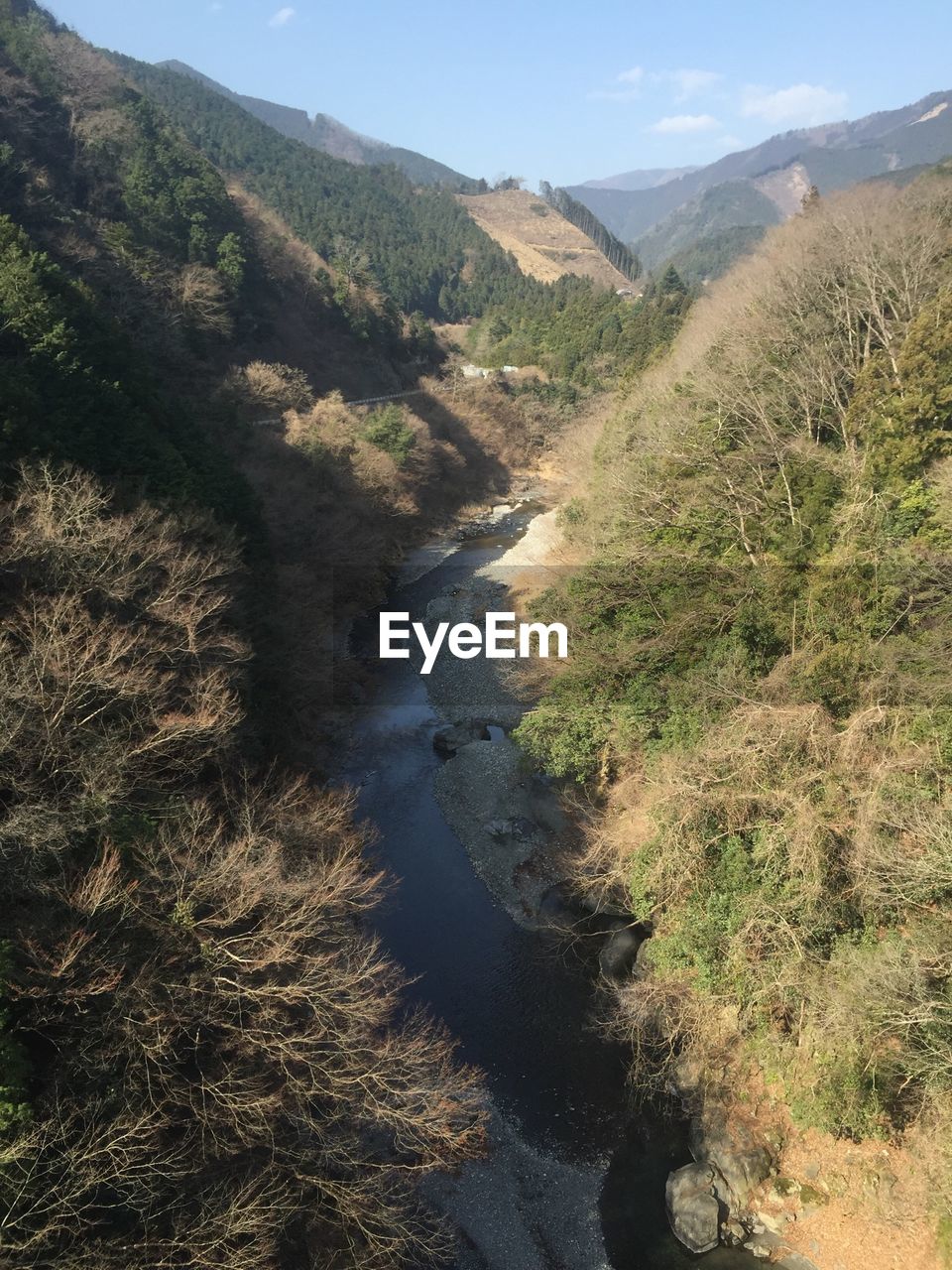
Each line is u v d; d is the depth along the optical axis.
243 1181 13.05
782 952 15.49
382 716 34.41
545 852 26.02
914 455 20.83
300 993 14.10
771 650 20.50
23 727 14.09
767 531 23.02
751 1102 16.92
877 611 19.09
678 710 20.20
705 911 16.98
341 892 18.50
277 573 30.95
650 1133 17.52
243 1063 14.03
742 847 16.75
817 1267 14.66
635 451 32.12
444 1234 15.36
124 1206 11.72
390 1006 18.06
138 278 46.44
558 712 23.11
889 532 20.27
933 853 14.30
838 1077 14.77
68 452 22.98
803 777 15.95
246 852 15.53
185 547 23.38
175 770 18.34
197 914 14.76
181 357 46.22
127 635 17.30
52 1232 10.54
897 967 13.34
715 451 26.55
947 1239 13.59
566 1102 18.19
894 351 25.33
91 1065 11.96
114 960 12.80
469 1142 16.91
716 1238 15.27
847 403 26.45
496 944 22.77
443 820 28.17
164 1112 12.72
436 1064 18.33
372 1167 15.62
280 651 26.70
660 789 17.77
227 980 13.65
